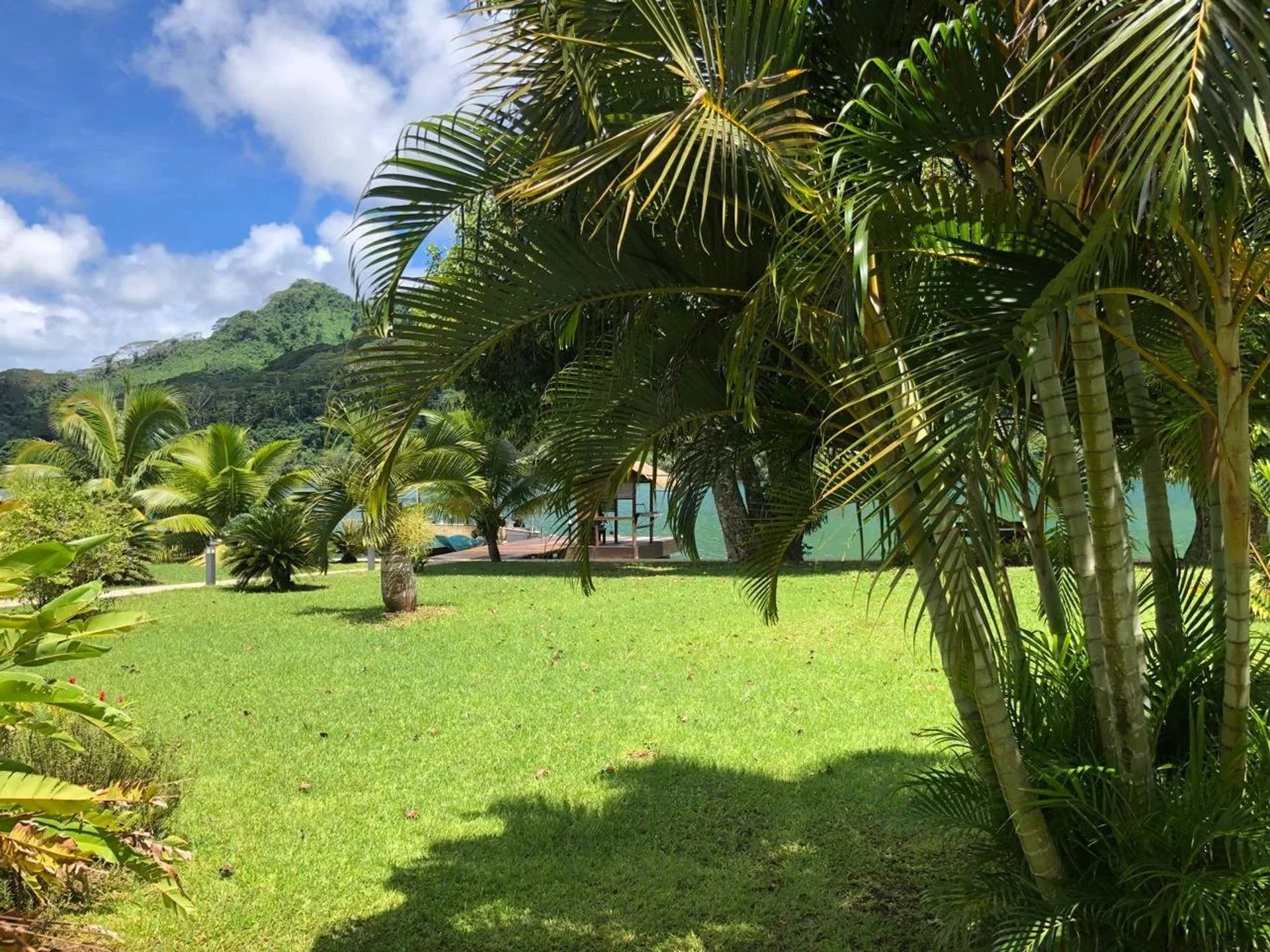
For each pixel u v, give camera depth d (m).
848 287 2.12
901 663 8.43
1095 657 2.92
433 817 4.93
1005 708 2.86
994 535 2.13
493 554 21.11
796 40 2.40
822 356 2.79
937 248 2.41
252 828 4.77
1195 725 3.05
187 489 22.64
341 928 3.73
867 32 2.77
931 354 2.51
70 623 3.00
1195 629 3.20
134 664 9.05
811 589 13.32
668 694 7.52
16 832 2.62
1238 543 2.55
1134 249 2.78
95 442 22.77
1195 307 2.83
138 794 3.02
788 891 3.99
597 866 4.29
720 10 2.47
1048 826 2.98
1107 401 2.65
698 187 2.76
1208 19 1.60
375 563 20.95
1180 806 2.62
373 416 3.08
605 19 2.47
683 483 3.87
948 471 2.05
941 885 3.24
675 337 3.29
